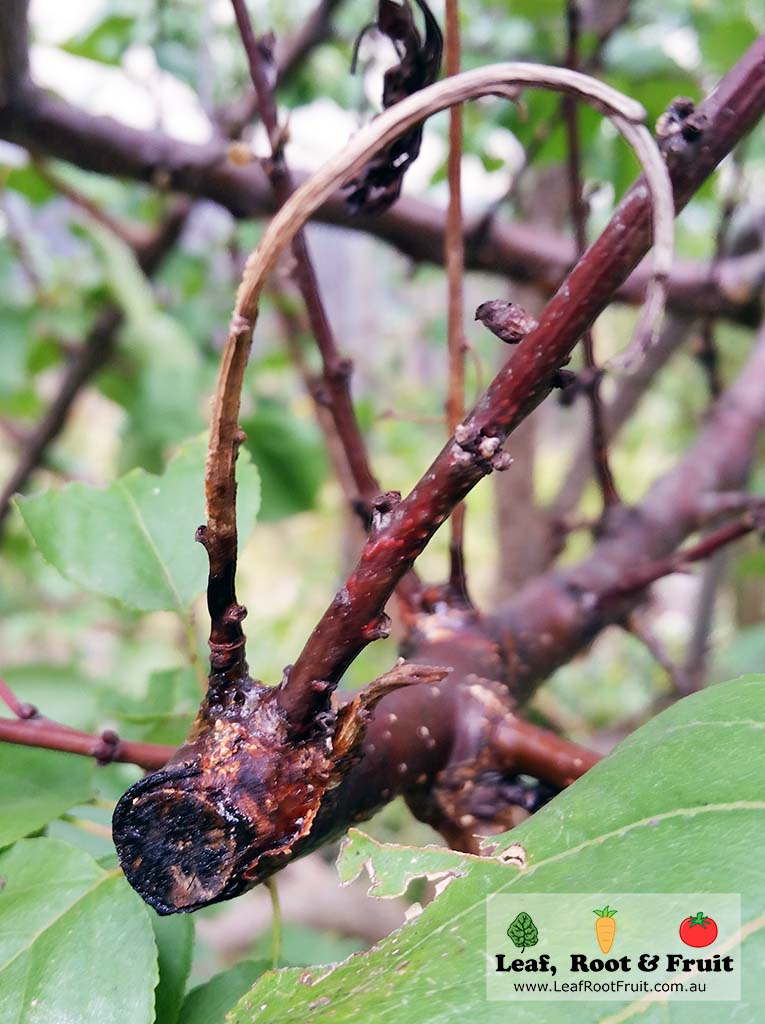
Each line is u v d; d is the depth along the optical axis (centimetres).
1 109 24
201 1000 13
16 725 13
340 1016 9
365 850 11
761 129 34
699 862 9
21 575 59
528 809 15
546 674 20
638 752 11
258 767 11
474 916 10
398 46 13
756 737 10
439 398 68
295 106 36
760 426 28
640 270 29
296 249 17
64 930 12
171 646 47
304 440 38
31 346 42
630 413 45
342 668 11
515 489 48
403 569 10
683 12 32
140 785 11
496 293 62
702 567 55
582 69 24
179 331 41
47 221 43
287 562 97
